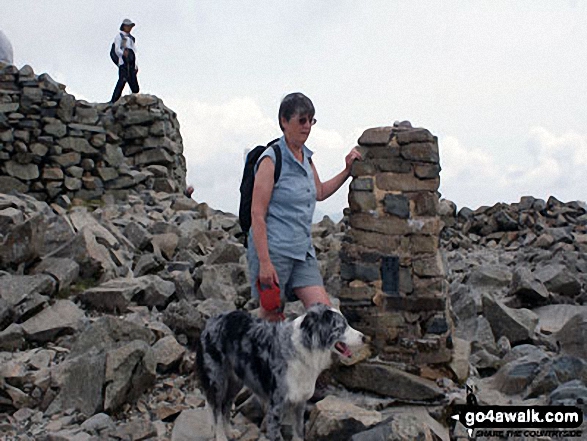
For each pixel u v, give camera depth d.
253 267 4.34
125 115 14.38
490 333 6.00
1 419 4.68
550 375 4.82
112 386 4.64
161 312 6.75
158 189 14.12
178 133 16.09
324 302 4.30
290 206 4.21
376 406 4.63
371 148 4.92
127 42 15.13
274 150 4.17
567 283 7.43
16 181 12.49
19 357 5.39
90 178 13.09
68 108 13.16
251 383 4.09
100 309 6.57
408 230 4.86
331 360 4.32
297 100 4.09
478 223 12.58
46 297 6.22
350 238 5.01
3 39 14.10
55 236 7.77
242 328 4.13
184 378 5.27
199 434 4.39
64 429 4.46
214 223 11.36
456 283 8.12
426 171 4.82
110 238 8.35
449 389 4.77
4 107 12.60
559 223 12.17
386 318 4.91
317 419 4.17
